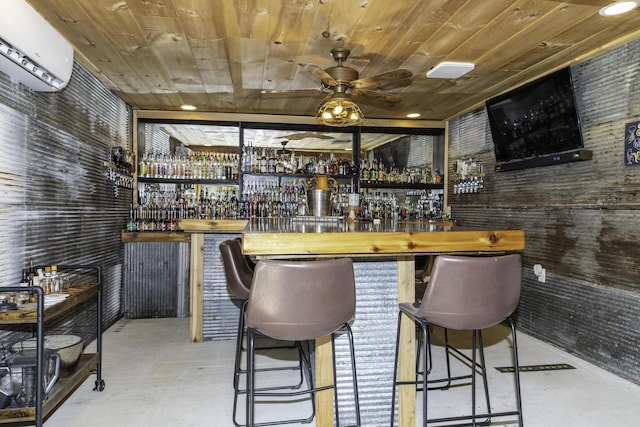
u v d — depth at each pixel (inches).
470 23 90.2
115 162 146.3
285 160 184.9
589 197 113.9
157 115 171.8
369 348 76.9
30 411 66.2
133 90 143.4
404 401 76.7
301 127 185.8
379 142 207.5
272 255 64.6
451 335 139.0
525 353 121.1
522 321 141.7
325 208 115.3
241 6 82.3
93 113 128.9
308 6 82.2
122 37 97.9
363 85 104.3
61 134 108.3
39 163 97.3
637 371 99.3
